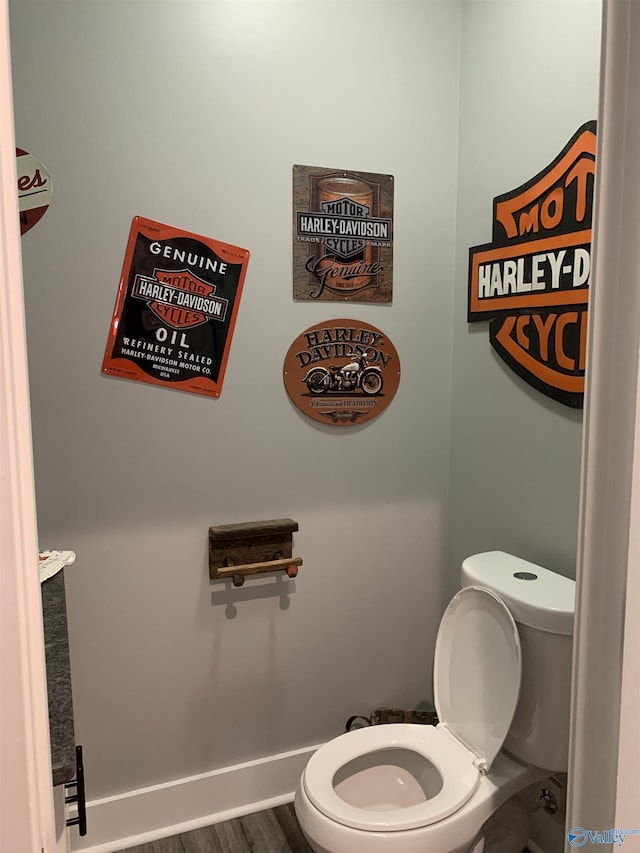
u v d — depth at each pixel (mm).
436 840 1278
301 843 1748
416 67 1841
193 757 1825
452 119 1904
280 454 1829
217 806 1854
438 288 1962
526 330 1635
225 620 1819
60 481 1605
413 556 2041
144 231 1608
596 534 673
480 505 1891
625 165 619
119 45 1538
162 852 1717
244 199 1699
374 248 1861
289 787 1941
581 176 1423
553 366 1543
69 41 1496
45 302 1545
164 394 1682
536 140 1581
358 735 1568
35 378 1557
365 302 1874
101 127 1545
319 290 1812
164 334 1659
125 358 1628
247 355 1757
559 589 1441
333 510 1915
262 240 1731
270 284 1757
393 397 1948
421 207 1906
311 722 1968
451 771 1428
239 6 1634
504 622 1437
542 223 1557
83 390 1602
